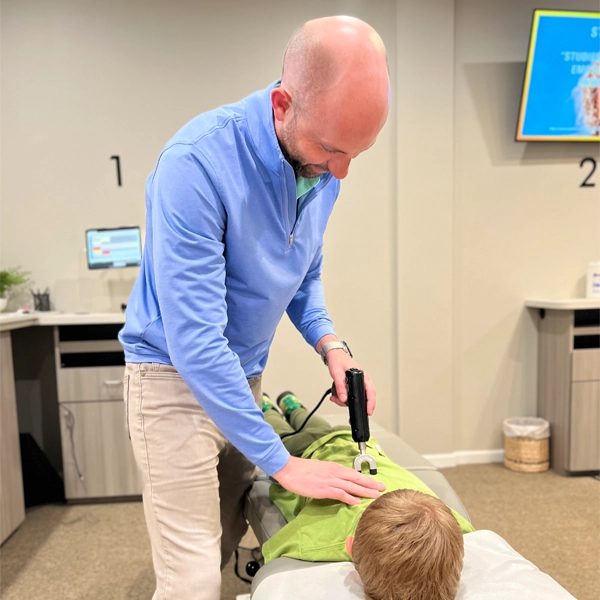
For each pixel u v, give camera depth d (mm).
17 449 1966
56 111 2453
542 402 2625
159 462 911
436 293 2547
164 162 797
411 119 2486
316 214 1027
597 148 2658
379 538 722
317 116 716
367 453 1041
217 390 800
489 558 819
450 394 2582
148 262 937
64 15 2426
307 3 2498
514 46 2580
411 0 2441
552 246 2678
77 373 2189
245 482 1221
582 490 2268
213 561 904
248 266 893
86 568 1733
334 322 2590
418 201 2516
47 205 2473
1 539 1807
